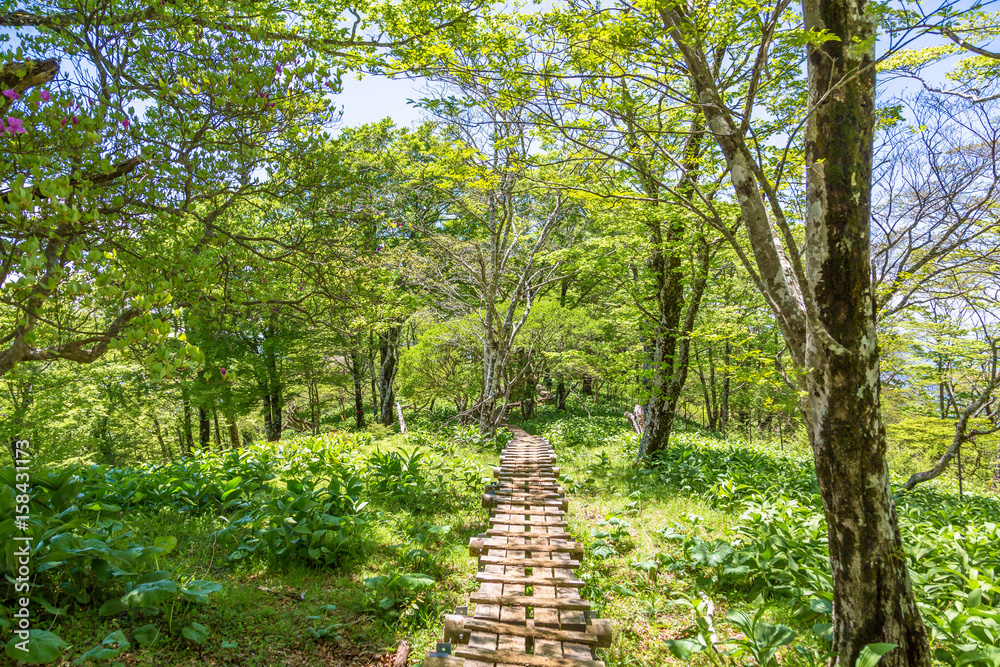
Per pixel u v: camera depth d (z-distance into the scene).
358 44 5.86
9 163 3.43
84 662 3.23
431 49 4.40
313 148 5.75
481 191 12.71
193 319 5.28
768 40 3.13
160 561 4.66
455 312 16.64
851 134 3.24
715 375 21.94
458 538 6.48
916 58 5.23
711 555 5.09
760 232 3.72
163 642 3.62
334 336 18.03
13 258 3.35
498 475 9.30
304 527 5.17
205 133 5.29
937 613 3.81
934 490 10.50
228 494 6.44
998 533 5.89
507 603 4.21
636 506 7.91
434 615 4.48
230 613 4.09
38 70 4.23
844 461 3.24
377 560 5.51
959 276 7.32
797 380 3.61
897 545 3.26
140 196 4.70
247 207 7.46
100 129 4.16
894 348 7.58
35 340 3.53
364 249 7.09
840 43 3.24
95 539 3.79
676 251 9.84
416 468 8.35
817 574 4.55
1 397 15.14
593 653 3.75
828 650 3.86
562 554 5.43
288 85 5.20
